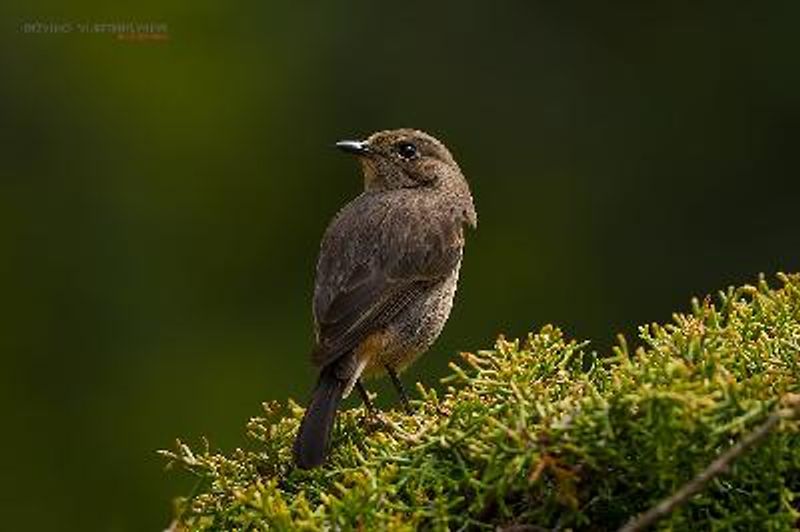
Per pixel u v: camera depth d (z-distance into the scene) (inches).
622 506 230.5
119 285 584.1
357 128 615.5
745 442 214.2
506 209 600.4
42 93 616.4
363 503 230.2
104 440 550.3
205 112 617.9
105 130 613.0
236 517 242.7
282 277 599.2
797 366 245.8
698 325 257.3
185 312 583.5
